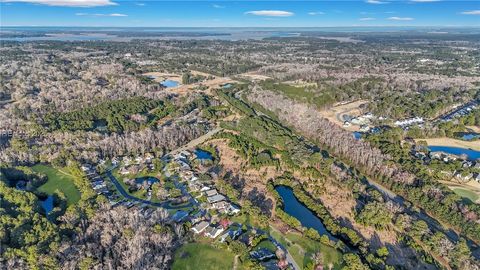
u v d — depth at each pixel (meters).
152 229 131.62
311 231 135.12
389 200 160.50
